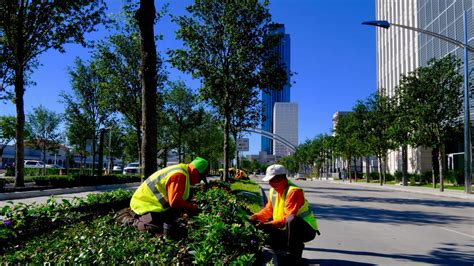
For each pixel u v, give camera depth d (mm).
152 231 5938
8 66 21797
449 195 26344
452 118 30828
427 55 50062
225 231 5008
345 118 57438
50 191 20469
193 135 51344
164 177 6199
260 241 5250
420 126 31219
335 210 16031
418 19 53094
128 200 9727
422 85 31312
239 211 8219
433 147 30891
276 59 23516
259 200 15078
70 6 22000
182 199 6109
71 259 4219
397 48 61719
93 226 6285
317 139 86375
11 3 21359
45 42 22641
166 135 49062
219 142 56312
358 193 28391
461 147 44938
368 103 46688
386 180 60188
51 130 46812
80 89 36719
